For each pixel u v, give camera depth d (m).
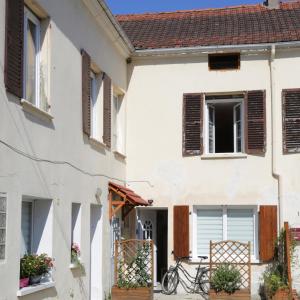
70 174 10.78
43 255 9.32
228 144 16.41
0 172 7.74
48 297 9.49
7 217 7.97
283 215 14.84
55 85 10.03
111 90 14.01
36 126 9.08
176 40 15.88
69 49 10.82
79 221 11.41
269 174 15.06
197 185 15.37
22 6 8.48
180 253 15.20
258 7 18.64
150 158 15.66
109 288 13.41
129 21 18.64
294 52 15.21
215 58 15.73
